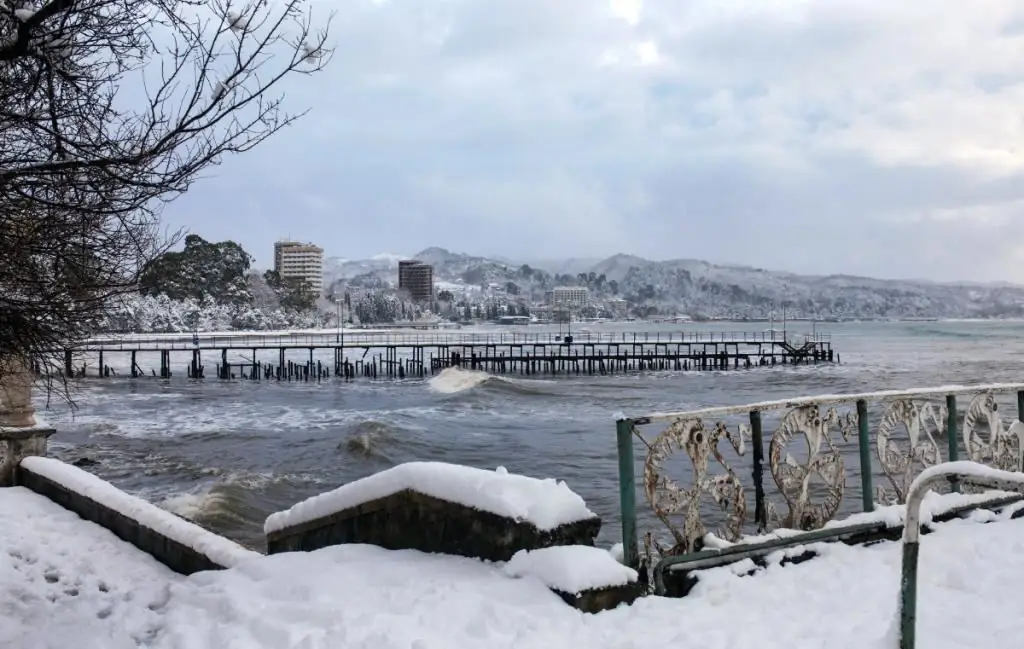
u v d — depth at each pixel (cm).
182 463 2380
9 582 675
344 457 2503
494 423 3578
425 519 531
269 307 15300
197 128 491
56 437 3014
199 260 12800
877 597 437
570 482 1972
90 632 501
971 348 11125
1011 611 411
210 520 1616
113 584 692
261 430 3291
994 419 658
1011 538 535
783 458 536
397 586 462
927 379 6134
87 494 905
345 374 6819
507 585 441
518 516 473
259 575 530
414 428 3222
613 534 1221
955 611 415
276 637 408
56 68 476
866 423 579
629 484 476
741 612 424
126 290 592
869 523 541
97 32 511
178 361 9644
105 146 497
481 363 8200
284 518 657
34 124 490
